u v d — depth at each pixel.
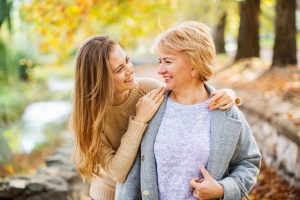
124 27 8.25
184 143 1.76
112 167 1.97
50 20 6.79
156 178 1.83
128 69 1.98
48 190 3.49
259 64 10.80
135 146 1.88
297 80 7.39
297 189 3.68
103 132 2.14
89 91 1.98
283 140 4.11
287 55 9.48
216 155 1.74
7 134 9.91
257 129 5.23
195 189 1.74
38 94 15.84
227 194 1.71
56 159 4.41
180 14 12.21
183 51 1.74
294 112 4.62
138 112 1.89
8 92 13.66
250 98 6.32
